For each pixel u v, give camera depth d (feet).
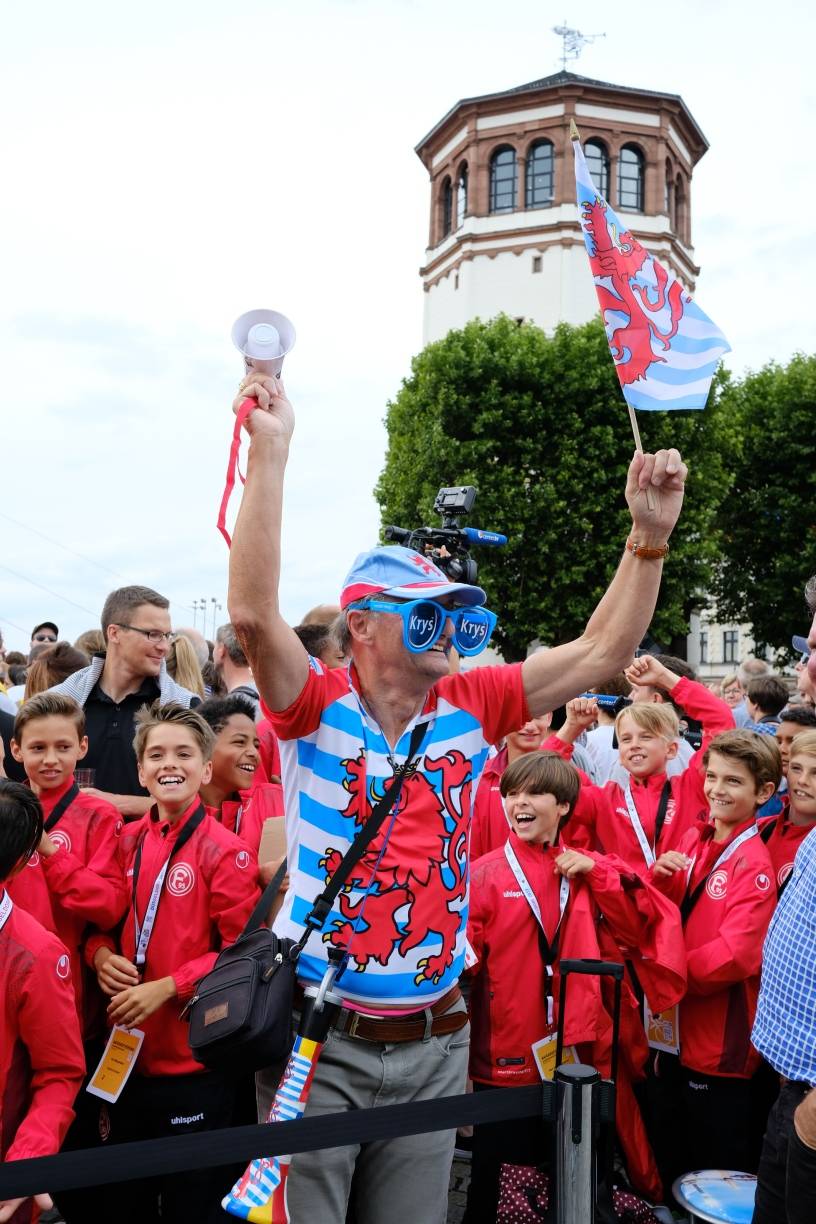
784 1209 8.22
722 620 96.99
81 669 16.76
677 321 9.39
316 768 7.50
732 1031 12.26
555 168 115.85
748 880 12.43
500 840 15.42
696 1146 12.55
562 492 76.33
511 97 116.88
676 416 77.61
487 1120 7.37
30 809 9.31
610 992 12.76
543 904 12.48
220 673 22.89
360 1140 6.93
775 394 90.02
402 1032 7.45
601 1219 7.84
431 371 81.25
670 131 118.93
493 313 118.73
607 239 9.25
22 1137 8.77
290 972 7.06
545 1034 12.24
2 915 9.21
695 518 78.64
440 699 7.88
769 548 91.40
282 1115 6.92
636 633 7.98
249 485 7.13
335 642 8.36
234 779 13.98
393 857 7.34
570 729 17.01
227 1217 10.71
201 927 11.51
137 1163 6.51
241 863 11.69
